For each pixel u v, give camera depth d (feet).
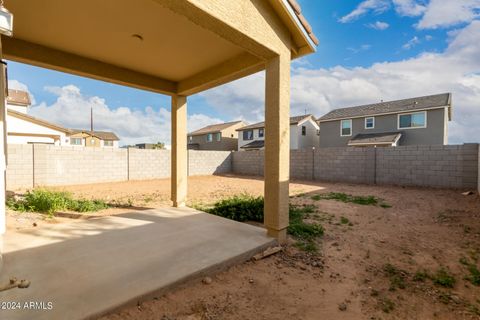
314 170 40.68
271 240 11.12
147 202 22.41
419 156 30.27
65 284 7.06
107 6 9.02
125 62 14.33
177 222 14.05
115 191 29.17
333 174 38.47
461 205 19.75
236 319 6.46
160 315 6.36
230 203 17.90
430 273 9.39
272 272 9.14
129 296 6.53
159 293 7.07
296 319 6.61
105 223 13.67
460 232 13.64
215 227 13.07
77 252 9.46
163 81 17.13
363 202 21.47
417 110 53.93
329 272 9.39
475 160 26.53
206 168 51.65
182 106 18.52
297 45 12.65
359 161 35.65
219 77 14.56
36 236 11.29
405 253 11.14
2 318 5.46
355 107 71.31
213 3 8.09
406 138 56.13
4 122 10.69
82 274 7.68
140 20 10.03
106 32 10.97
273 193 11.48
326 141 69.72
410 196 24.20
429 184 29.53
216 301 7.18
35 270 7.90
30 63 12.30
